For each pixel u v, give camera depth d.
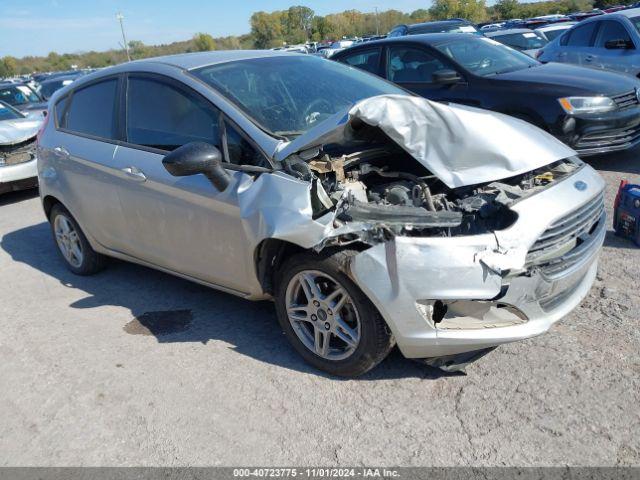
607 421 2.65
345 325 3.04
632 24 8.88
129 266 5.15
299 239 2.88
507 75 6.67
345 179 3.17
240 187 3.21
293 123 3.42
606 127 6.15
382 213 2.71
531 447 2.55
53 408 3.17
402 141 2.91
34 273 5.25
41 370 3.56
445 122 2.92
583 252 2.99
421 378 3.10
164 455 2.73
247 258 3.27
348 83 4.06
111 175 4.07
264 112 3.44
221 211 3.32
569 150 3.39
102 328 4.01
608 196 5.61
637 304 3.60
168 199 3.65
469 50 7.19
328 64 4.34
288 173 3.07
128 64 4.27
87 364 3.57
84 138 4.43
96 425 2.99
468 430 2.69
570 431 2.61
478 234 2.69
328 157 3.17
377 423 2.79
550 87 6.27
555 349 3.21
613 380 2.91
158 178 3.69
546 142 3.29
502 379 3.01
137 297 4.48
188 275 3.87
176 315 4.10
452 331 2.76
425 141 2.92
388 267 2.71
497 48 7.45
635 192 4.43
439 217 2.64
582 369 3.02
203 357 3.51
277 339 3.64
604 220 3.32
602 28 9.30
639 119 6.35
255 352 3.51
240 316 3.99
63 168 4.57
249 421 2.90
